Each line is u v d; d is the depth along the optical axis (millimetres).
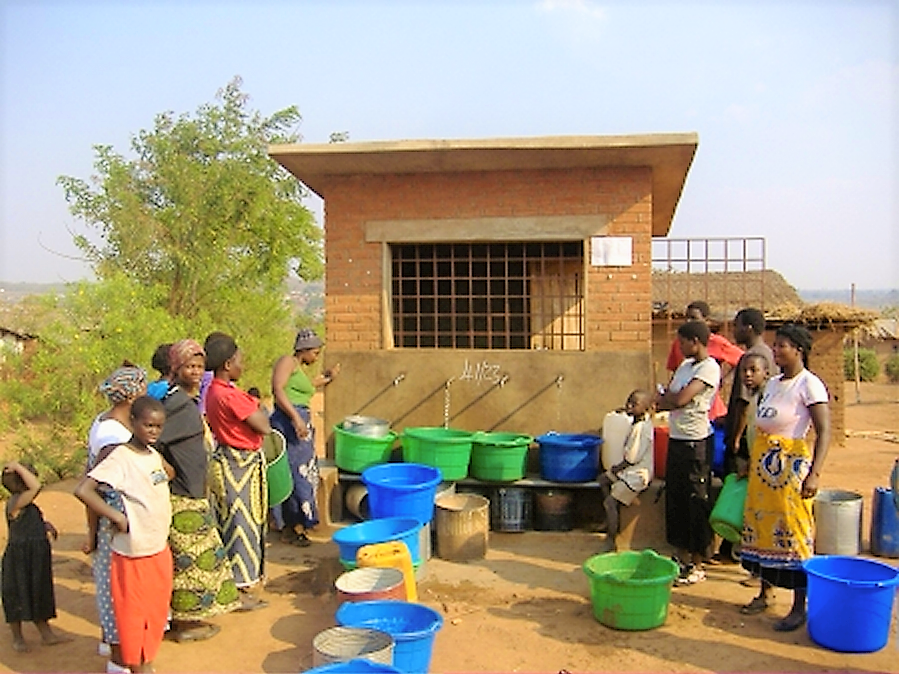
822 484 11328
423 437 7812
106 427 4984
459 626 5746
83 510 9688
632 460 7215
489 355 8461
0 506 10484
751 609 5938
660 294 18797
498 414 8445
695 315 8469
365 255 8695
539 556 7371
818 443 5543
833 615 5262
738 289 18969
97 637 5758
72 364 11969
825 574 5477
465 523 7211
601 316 8305
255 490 6125
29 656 5430
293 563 7230
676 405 6586
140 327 12656
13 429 12000
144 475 4781
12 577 5469
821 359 15914
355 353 8672
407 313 9750
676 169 8391
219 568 5594
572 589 6516
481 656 5238
